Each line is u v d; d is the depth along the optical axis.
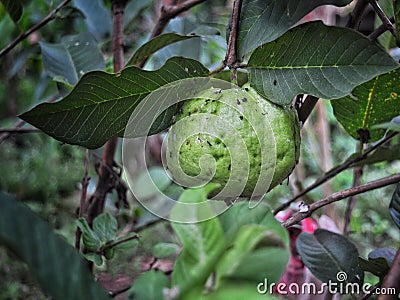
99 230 0.35
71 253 0.13
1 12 0.65
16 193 1.63
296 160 0.28
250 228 0.15
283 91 0.26
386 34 0.44
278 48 0.26
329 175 0.37
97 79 0.25
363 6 0.31
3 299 1.03
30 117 0.25
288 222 0.28
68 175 1.66
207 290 0.15
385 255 0.32
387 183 0.28
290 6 0.26
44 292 0.13
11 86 1.59
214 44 0.63
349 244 0.31
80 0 0.62
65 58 0.51
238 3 0.27
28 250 0.12
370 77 0.24
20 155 1.71
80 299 0.13
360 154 0.36
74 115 0.26
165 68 0.26
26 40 0.68
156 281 0.16
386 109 0.34
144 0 0.64
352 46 0.25
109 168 0.49
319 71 0.25
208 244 0.15
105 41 0.62
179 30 0.55
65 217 1.45
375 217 1.12
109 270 0.81
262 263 0.15
